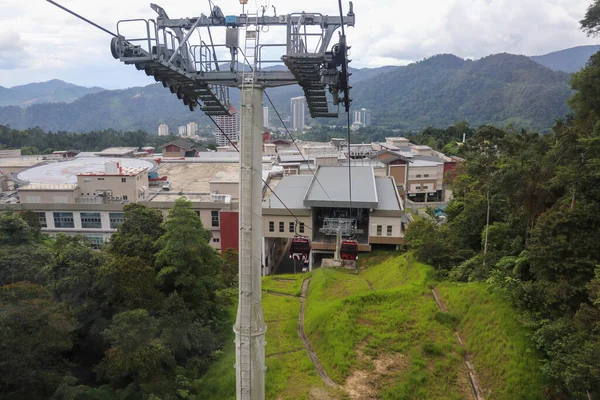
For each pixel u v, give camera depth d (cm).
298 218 4588
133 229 2795
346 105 1255
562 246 1900
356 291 3089
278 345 2361
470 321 2325
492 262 2673
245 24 1190
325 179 5512
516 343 1988
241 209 1216
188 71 1240
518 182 2492
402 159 7275
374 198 4591
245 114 1179
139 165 6288
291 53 1084
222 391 2003
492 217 3212
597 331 1584
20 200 4916
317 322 2480
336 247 4266
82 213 4847
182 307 2267
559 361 1684
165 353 1938
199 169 7188
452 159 7962
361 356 2162
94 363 2225
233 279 3269
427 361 2117
